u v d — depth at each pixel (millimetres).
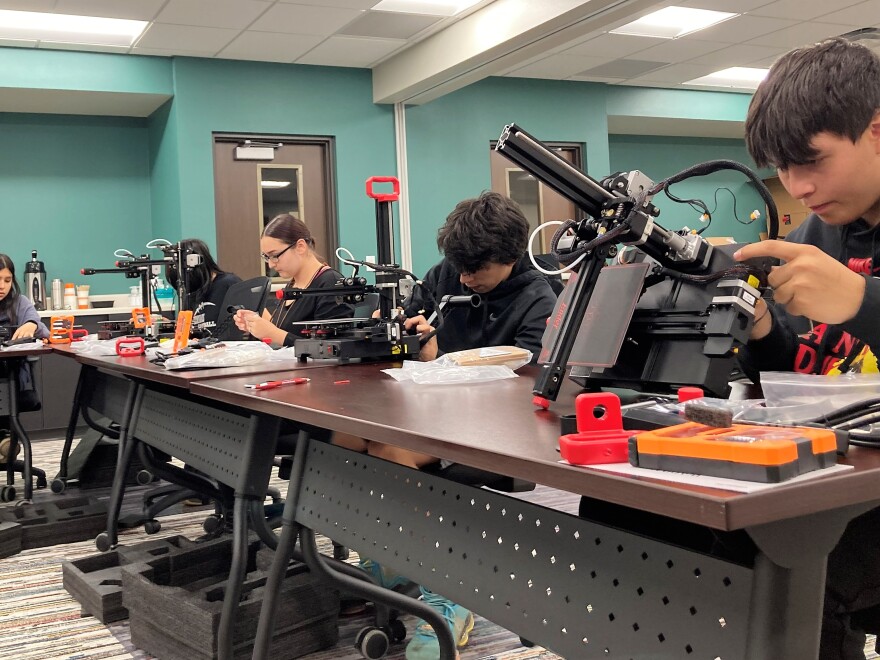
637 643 763
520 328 1979
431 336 1969
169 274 3117
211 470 1854
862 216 1159
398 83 5977
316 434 1459
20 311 4090
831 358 1138
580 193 1000
